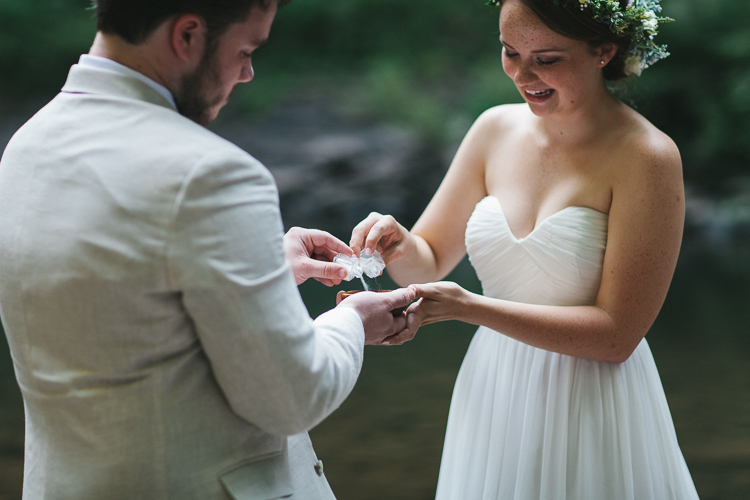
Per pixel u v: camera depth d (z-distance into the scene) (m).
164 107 1.08
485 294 1.89
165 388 1.05
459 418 1.87
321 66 16.83
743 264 9.02
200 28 1.06
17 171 1.09
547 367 1.71
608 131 1.65
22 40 15.14
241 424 1.12
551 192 1.73
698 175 12.94
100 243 0.99
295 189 12.25
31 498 1.13
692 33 13.27
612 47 1.62
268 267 1.03
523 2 1.53
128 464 1.05
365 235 1.78
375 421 4.13
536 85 1.62
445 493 1.85
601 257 1.66
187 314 1.04
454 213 1.98
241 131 13.78
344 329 1.21
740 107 12.64
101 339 1.02
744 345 5.41
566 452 1.67
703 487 3.17
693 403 4.25
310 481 1.28
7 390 4.78
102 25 1.07
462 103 15.32
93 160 1.03
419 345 5.90
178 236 0.98
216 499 1.09
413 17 17.45
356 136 13.36
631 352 1.62
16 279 1.06
